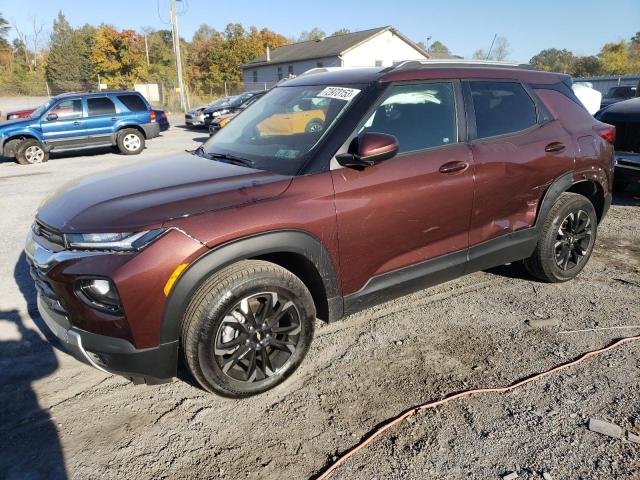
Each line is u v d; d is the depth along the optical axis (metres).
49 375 3.08
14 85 44.19
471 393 2.82
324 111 3.19
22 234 5.95
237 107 19.09
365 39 38.50
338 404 2.77
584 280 4.40
